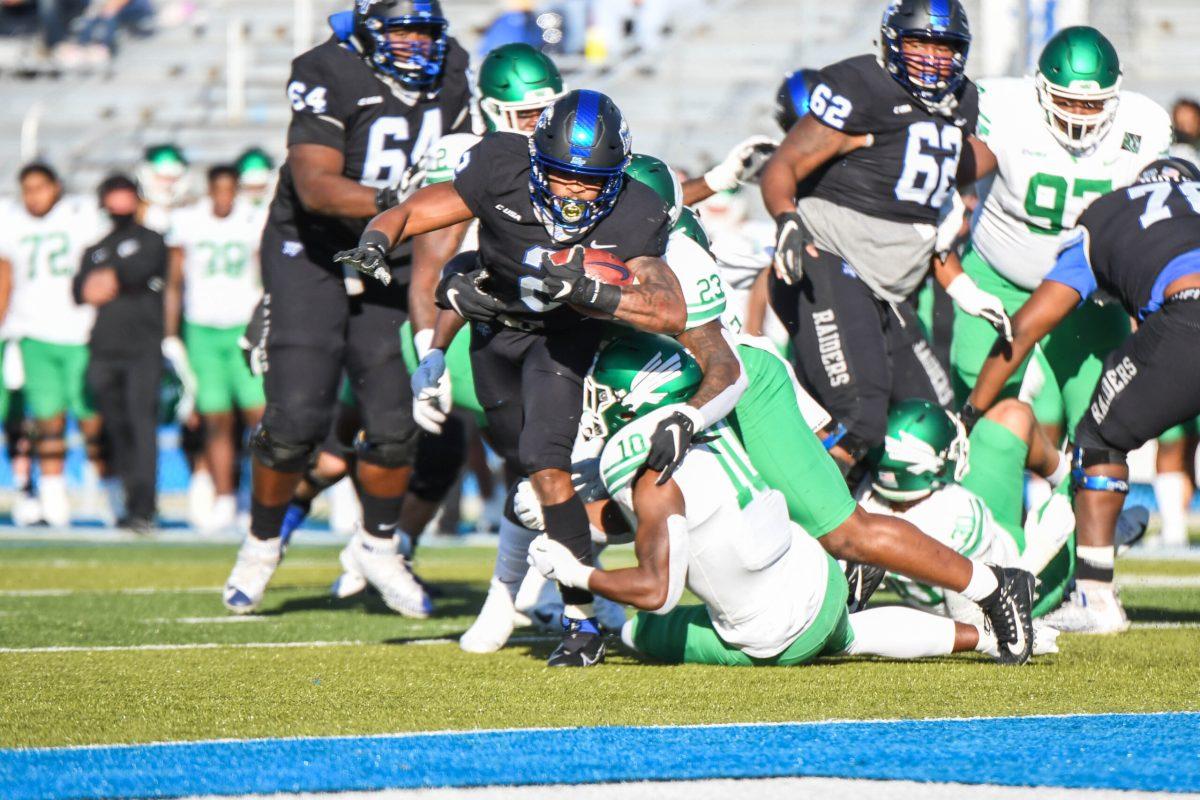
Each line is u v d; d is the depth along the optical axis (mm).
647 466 13633
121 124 57656
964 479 17688
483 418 17625
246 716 11961
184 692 13125
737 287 20562
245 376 35531
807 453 14539
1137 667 14398
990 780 9586
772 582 14102
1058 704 12406
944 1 17359
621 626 17578
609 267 13125
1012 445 17641
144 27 65938
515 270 13852
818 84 17828
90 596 22484
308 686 13469
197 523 37156
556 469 13977
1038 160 19453
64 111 60719
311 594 22969
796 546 14328
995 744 10672
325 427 19109
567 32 54719
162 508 45625
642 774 9758
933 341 24578
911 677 13844
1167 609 19812
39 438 37562
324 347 18859
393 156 18344
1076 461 17297
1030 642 14453
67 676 14078
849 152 17953
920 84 17531
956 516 15836
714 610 14281
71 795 9289
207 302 35000
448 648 16406
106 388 35125
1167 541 32156
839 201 18141
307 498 21766
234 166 35281
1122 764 10031
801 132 17797
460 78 18750
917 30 17266
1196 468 38062
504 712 12125
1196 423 32469
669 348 14047
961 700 12586
